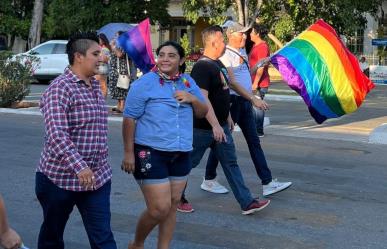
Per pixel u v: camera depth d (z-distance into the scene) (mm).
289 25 22359
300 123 14422
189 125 4797
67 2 29453
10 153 9938
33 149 10344
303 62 7492
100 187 4281
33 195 7352
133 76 14789
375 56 33250
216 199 7305
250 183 8156
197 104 4777
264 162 7352
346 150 10836
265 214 6707
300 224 6359
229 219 6500
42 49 26219
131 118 4688
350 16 22562
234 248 5602
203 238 5871
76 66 4184
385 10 33750
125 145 4719
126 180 8227
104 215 4301
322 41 7531
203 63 6039
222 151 6438
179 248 5578
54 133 4035
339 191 7809
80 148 4152
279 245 5691
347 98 7500
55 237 4379
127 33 12438
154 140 4652
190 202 7148
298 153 10477
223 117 6227
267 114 16328
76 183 4168
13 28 33438
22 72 16438
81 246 5617
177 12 37656
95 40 4203
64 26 29750
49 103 4082
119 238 5828
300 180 8391
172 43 4742
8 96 16156
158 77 4715
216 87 6098
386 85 28766
